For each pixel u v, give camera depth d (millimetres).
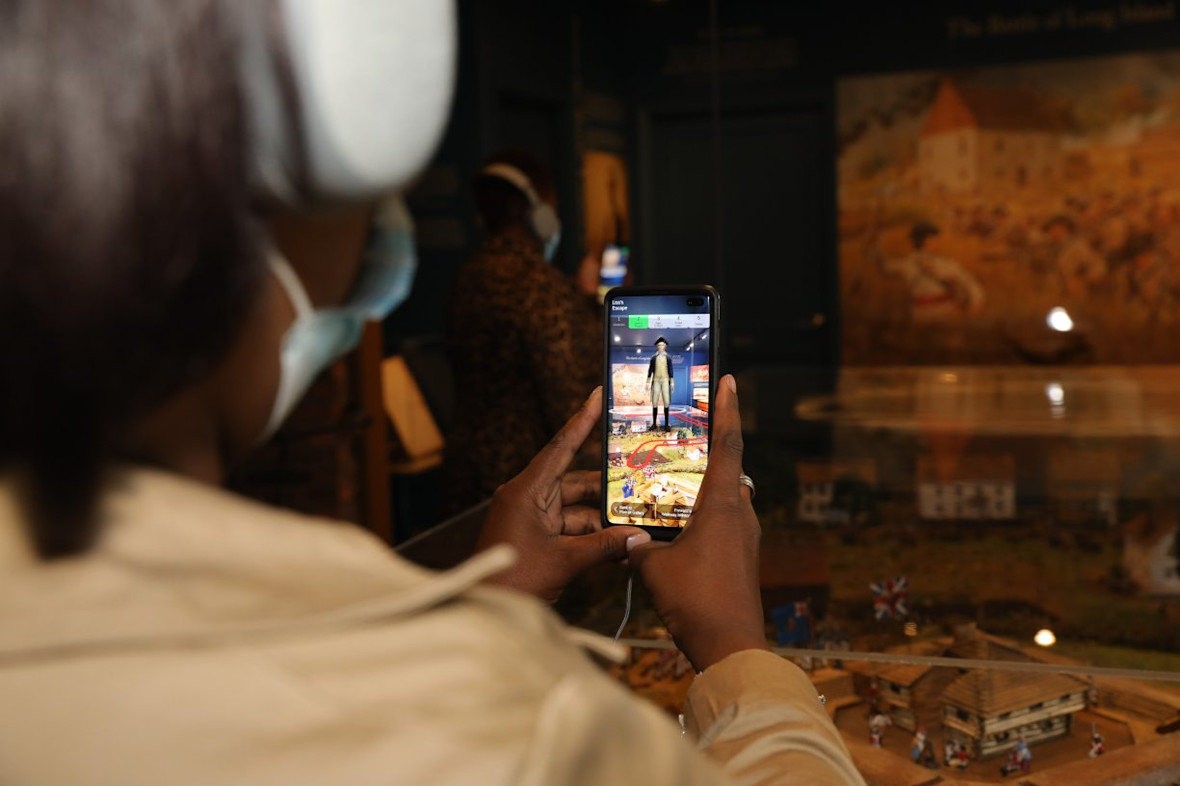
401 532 4168
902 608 1284
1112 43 5523
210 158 265
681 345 905
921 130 5629
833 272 5652
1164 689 1053
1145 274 5715
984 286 5816
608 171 5496
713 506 652
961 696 1025
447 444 2445
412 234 378
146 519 287
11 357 258
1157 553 1441
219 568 284
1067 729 1000
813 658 1142
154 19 259
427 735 255
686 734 535
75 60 253
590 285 3406
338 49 287
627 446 892
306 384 352
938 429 2129
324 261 342
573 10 5434
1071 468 1842
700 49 5379
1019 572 1390
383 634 276
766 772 458
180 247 262
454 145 5027
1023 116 5625
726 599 604
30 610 267
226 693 259
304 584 285
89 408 269
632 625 1164
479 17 4938
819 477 1834
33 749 254
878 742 1000
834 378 2705
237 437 333
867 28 5508
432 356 4355
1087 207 5703
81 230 252
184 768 252
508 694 270
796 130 5469
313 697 260
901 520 1617
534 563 755
